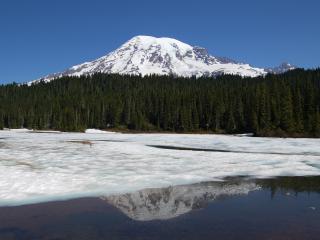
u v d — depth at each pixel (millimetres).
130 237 10773
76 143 42125
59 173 20500
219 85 154875
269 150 38906
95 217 12922
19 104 136125
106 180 19281
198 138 64688
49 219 12633
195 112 106438
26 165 22969
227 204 14836
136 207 14367
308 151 37812
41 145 38938
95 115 119812
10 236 10891
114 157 28703
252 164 26203
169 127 112625
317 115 77938
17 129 117875
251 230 11359
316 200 15516
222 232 11195
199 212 13602
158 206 14500
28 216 12992
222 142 51906
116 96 137875
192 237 10742
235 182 19781
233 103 103000
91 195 16297
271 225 11867
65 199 15500
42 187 17156
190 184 19125
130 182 19078
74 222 12289
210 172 22766
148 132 109625
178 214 13344
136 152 32875
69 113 116562
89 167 23234
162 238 10656
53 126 118562
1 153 29719
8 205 14422
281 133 80125
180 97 119688
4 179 18234
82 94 148750
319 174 22547
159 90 144375
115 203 14953
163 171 22656
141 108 125000
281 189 17922
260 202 15164
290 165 25891
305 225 11859
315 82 125312
